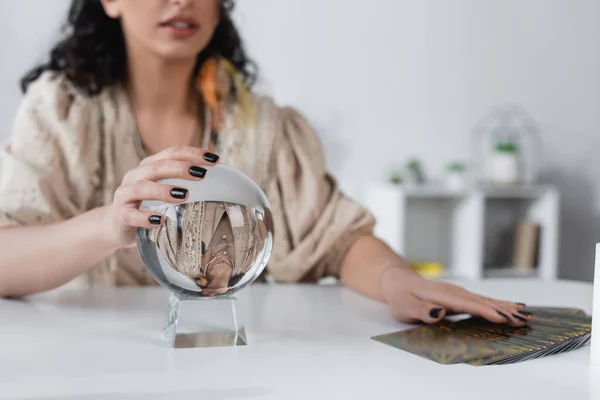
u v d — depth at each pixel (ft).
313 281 3.90
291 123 4.17
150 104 3.80
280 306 2.91
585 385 1.83
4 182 3.47
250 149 3.93
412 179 10.25
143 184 2.07
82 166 3.62
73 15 3.79
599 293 2.01
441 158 10.71
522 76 11.10
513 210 11.12
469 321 2.54
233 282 2.14
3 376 1.87
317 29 10.05
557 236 10.54
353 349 2.19
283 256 3.86
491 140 10.91
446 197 10.77
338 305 2.96
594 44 11.47
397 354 2.12
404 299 2.68
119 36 3.76
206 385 1.79
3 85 8.74
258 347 2.20
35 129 3.57
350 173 10.32
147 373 1.90
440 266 10.17
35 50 8.78
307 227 3.89
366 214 3.80
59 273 2.93
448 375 1.91
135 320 2.60
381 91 10.37
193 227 2.04
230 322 2.23
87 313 2.73
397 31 10.40
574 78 11.40
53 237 2.89
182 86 3.80
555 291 3.34
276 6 9.87
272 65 9.93
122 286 3.59
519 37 11.05
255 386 1.78
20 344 2.22
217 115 3.92
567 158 11.44
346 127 10.25
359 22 10.21
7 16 8.70
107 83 3.75
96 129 3.71
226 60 4.16
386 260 3.32
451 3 10.62
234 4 4.09
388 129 10.43
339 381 1.84
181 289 2.14
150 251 2.10
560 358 2.10
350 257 3.57
